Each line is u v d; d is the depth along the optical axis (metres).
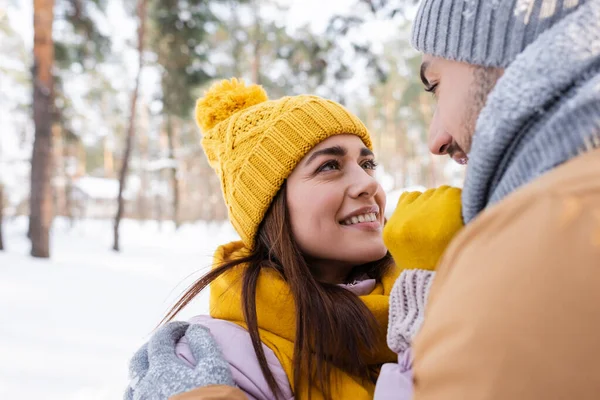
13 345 4.29
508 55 0.61
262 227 1.21
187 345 0.99
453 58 0.67
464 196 0.59
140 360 1.02
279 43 17.20
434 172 27.22
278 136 1.17
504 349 0.34
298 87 14.22
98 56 13.13
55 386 3.38
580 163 0.39
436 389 0.38
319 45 6.95
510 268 0.36
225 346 0.98
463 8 0.65
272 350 0.99
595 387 0.31
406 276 0.75
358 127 1.24
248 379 0.92
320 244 1.12
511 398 0.33
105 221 35.09
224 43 20.12
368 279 1.23
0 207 12.48
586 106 0.42
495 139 0.51
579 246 0.34
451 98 0.69
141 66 14.52
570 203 0.36
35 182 10.81
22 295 6.67
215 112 1.46
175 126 26.50
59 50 11.99
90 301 6.60
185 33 13.30
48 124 10.94
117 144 35.16
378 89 27.16
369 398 0.94
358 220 1.14
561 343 0.32
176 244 18.30
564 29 0.48
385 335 1.03
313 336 0.96
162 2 12.87
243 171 1.21
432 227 0.69
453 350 0.37
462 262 0.41
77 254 13.12
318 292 1.00
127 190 36.22
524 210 0.39
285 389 0.95
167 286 8.26
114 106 30.50
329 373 0.94
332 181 1.13
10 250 12.65
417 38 0.74
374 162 1.29
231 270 1.16
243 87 1.50
